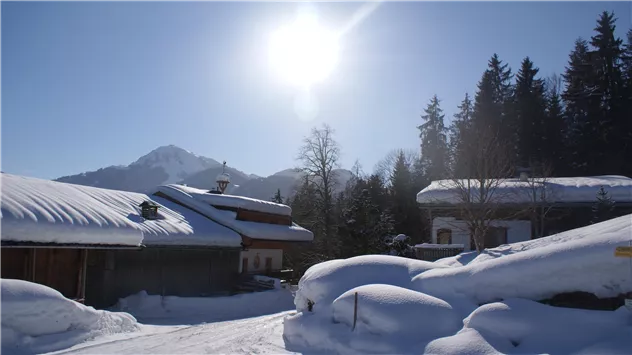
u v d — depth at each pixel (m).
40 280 15.69
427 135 59.16
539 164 40.47
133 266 20.34
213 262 25.81
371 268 12.17
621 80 42.28
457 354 8.24
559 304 9.41
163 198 29.58
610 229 11.94
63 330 11.48
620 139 41.25
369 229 33.81
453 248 23.84
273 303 24.77
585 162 42.66
